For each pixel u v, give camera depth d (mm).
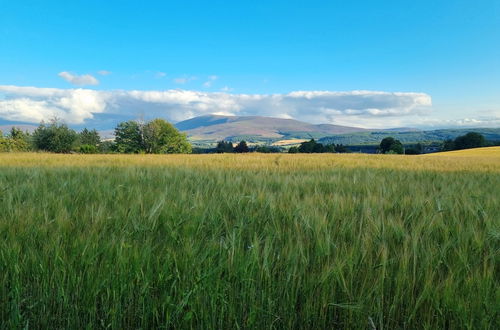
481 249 2082
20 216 2492
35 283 1825
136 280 1793
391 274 1826
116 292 1740
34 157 15344
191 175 5926
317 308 1711
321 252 1999
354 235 2258
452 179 6164
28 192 3584
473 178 6230
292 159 13719
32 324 1738
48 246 1966
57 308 1782
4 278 1773
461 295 1655
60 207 2775
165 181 4824
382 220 2465
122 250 1883
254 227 2543
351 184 4844
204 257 1850
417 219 2760
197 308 1671
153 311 1684
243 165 9328
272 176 5887
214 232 2361
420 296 1642
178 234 2207
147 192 3574
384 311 1719
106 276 1770
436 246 2125
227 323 1696
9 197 3092
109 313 1701
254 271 1806
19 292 1748
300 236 2188
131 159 13367
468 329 1498
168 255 1863
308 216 2537
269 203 3082
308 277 1788
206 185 4336
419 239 2211
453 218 2678
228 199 3297
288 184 4695
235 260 1854
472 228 2312
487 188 4727
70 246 2014
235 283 1767
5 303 1761
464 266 1854
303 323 1709
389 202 3363
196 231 2334
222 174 5977
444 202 3277
